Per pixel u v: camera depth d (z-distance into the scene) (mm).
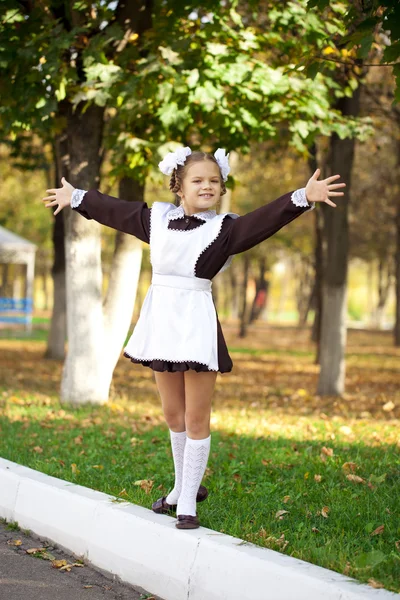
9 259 34844
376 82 15648
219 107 9508
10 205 42406
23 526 5086
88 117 10125
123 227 4363
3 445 7316
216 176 4246
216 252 4094
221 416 10289
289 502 5285
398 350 31266
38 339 31062
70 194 4453
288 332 45875
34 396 11508
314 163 16609
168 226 4203
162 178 9703
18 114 9250
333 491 5512
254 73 9500
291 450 7418
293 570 3457
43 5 9117
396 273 33844
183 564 3898
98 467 6359
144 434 8320
